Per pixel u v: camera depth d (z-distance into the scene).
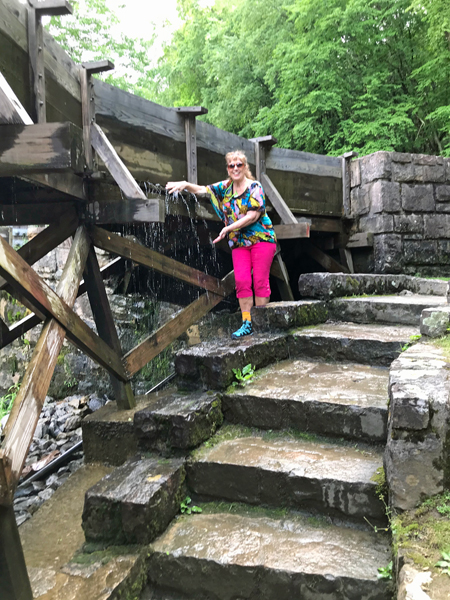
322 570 1.92
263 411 2.92
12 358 8.84
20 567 1.91
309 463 2.45
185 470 2.57
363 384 3.12
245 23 13.16
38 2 2.97
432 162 7.01
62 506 3.00
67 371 8.31
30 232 8.43
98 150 3.61
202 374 3.15
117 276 7.12
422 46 10.81
